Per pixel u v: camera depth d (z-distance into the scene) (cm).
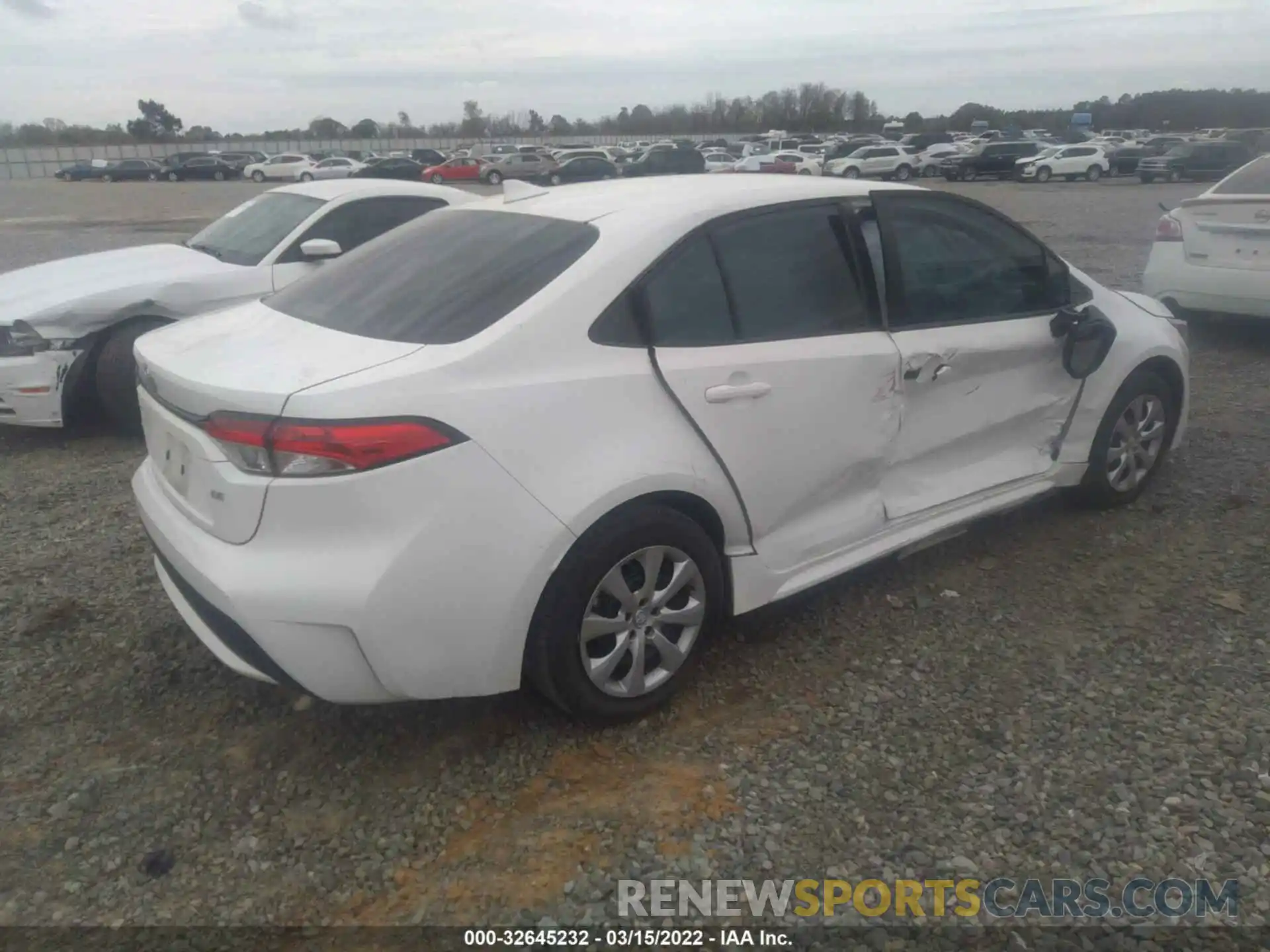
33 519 500
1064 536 464
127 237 2044
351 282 351
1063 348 437
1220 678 347
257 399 270
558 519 287
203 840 279
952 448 406
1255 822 279
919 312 387
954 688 346
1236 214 770
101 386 616
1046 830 278
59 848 276
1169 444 505
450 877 266
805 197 364
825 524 366
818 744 317
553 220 341
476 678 290
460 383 279
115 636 384
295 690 292
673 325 320
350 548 269
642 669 321
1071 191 3278
